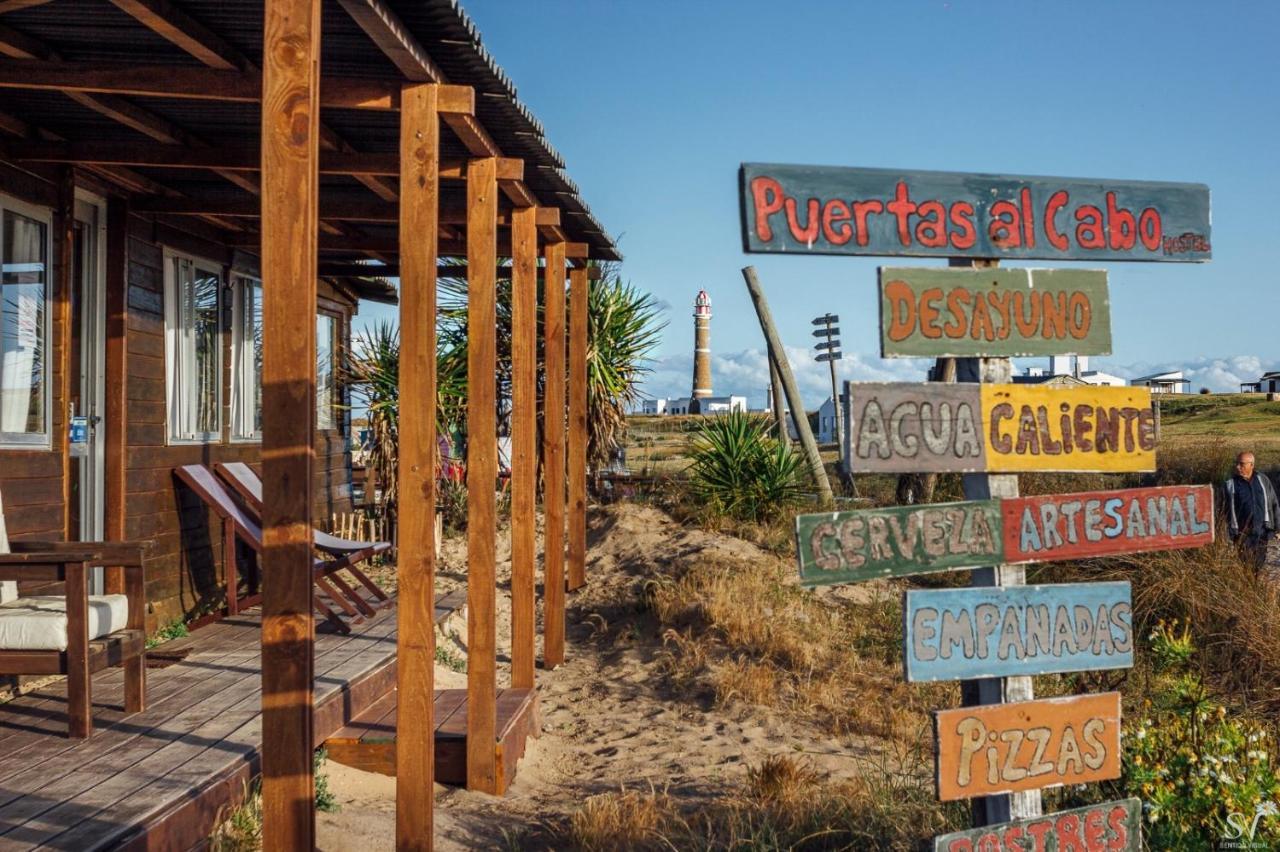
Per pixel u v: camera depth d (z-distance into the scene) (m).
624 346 16.61
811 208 3.86
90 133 7.26
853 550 3.68
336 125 6.86
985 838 3.76
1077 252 4.15
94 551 6.25
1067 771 3.88
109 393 8.29
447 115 5.62
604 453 16.56
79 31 5.43
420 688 5.46
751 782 6.80
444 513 15.30
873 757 7.66
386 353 14.26
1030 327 4.00
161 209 8.51
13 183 7.03
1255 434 45.91
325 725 6.70
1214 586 9.49
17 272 7.12
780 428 16.67
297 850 4.03
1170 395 75.69
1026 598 3.87
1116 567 10.34
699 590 12.05
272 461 4.05
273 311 4.06
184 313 9.53
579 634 11.89
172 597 9.17
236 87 5.44
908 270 3.88
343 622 8.88
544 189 8.38
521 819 6.50
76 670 5.65
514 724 7.57
